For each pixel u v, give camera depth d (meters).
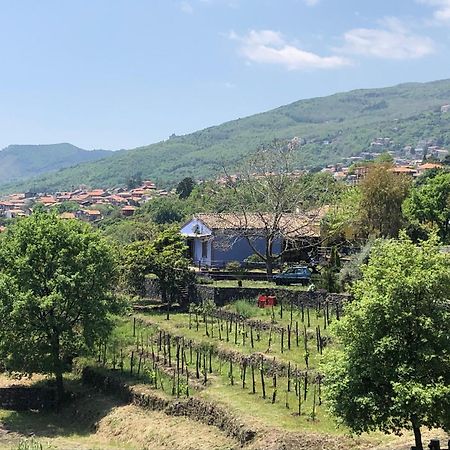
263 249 63.41
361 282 22.19
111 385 38.06
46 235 39.88
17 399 39.69
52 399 39.53
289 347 36.50
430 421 20.09
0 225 146.50
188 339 41.28
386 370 20.72
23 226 40.56
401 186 57.91
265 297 46.78
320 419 28.03
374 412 20.70
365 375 20.83
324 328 38.62
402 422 21.42
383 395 20.91
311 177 65.25
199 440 28.80
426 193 69.00
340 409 21.25
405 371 20.16
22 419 37.19
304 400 30.25
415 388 19.36
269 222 60.44
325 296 44.09
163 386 35.47
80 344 39.38
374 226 57.25
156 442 30.31
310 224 58.97
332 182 65.19
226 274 56.22
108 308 40.25
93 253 40.22
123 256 53.94
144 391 35.31
